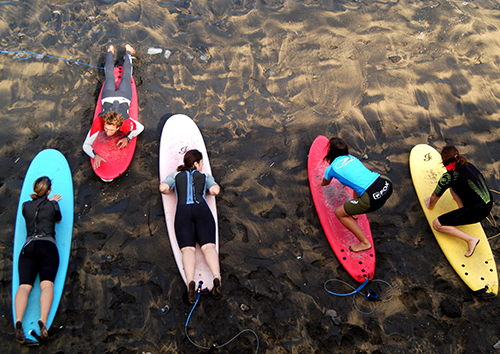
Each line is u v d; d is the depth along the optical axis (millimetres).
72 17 5375
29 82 4680
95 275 3379
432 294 3486
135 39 5211
